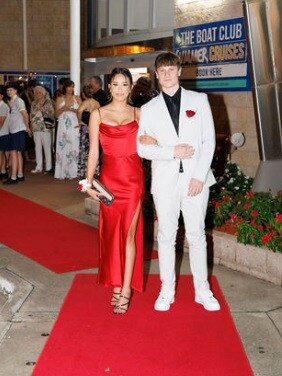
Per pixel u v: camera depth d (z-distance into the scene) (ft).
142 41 39.11
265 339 11.60
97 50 46.03
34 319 12.75
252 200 16.34
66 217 22.84
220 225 17.42
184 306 13.26
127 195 12.73
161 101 12.18
